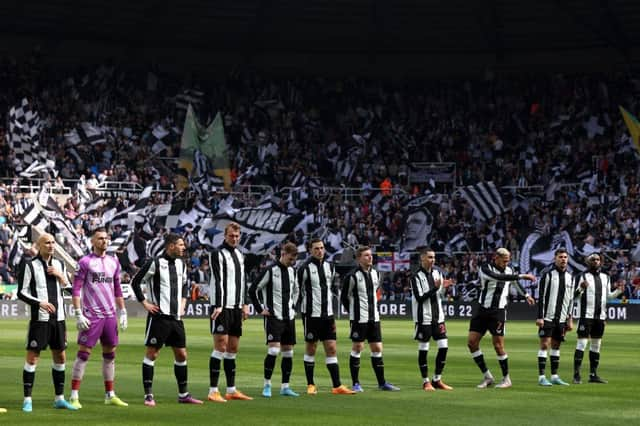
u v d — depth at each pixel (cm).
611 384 2650
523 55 9456
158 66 9144
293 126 9119
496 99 9181
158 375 2823
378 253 7331
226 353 2252
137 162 8331
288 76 9506
